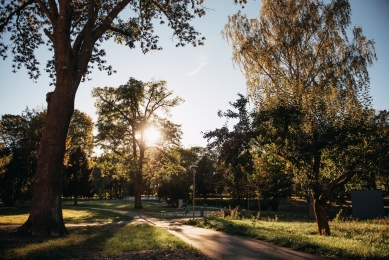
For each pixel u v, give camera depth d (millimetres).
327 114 13688
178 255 8883
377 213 29578
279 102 14008
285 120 13633
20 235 11859
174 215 31641
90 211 35844
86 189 56844
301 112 13680
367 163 12828
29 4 18609
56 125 13125
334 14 24719
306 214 39406
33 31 19969
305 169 14016
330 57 24172
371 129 12984
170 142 44344
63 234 12641
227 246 11172
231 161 12969
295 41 24219
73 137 56750
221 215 27750
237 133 13086
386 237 13469
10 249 9102
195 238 13383
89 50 14992
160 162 45781
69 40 14078
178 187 52250
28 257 8078
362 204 30172
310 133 13203
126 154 45250
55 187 12750
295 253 9789
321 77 23297
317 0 25625
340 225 18688
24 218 24047
